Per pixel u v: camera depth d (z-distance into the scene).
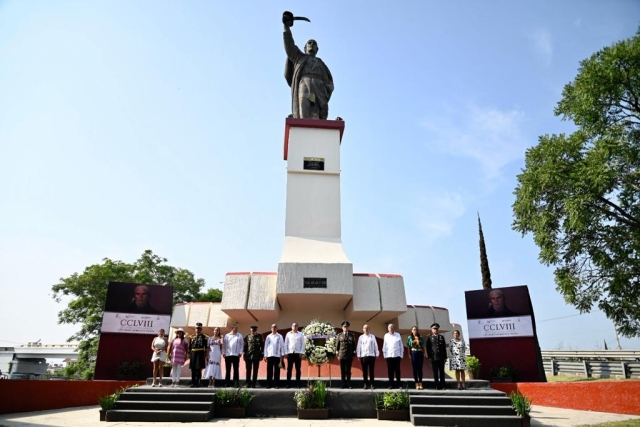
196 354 13.58
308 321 21.03
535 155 22.16
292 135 21.86
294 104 23.52
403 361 20.84
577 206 19.48
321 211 20.78
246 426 10.38
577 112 21.73
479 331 19.11
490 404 11.74
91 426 10.30
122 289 19.20
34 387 13.97
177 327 21.47
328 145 21.86
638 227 20.45
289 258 19.00
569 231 21.11
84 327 31.03
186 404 11.61
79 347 31.23
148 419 11.18
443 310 23.02
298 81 23.59
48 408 14.31
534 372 18.00
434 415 11.01
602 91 20.41
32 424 10.63
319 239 20.23
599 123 21.31
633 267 20.31
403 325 21.44
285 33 23.80
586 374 25.50
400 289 19.42
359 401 12.19
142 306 19.19
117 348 18.55
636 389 13.24
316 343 14.11
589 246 21.30
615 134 21.00
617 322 21.16
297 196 20.92
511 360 18.42
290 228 20.38
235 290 18.89
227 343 13.79
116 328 18.73
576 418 12.38
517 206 22.84
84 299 31.22
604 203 21.16
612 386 13.80
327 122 22.05
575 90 21.80
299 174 21.31
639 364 23.66
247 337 13.82
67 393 15.04
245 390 12.34
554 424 11.30
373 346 13.24
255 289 18.91
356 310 18.88
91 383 15.84
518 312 18.75
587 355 29.94
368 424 10.88
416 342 13.44
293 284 18.17
